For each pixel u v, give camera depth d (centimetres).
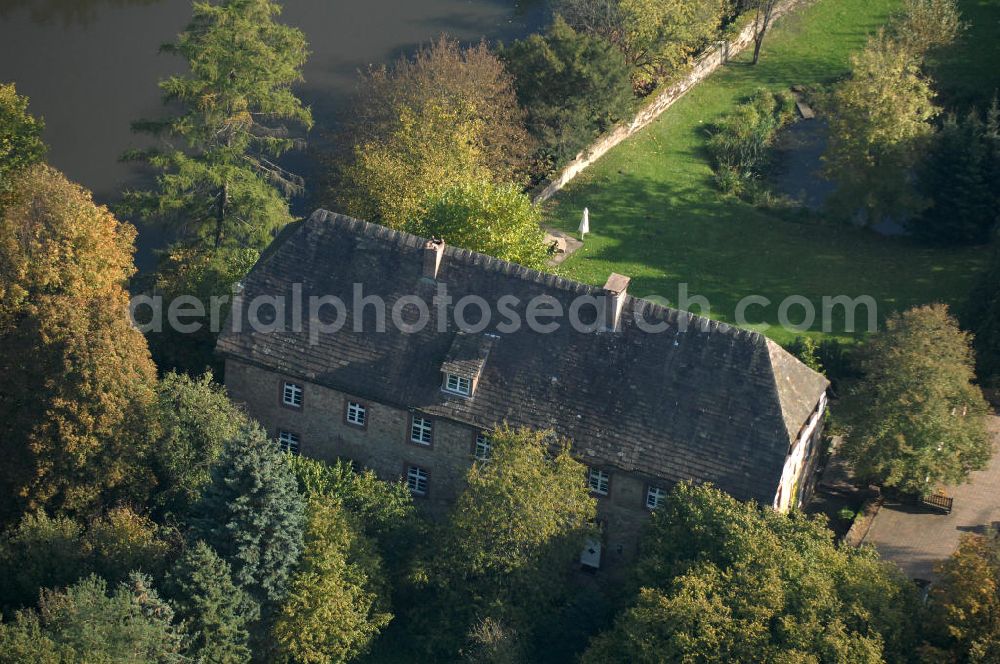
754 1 18688
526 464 9231
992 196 14438
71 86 17600
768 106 17300
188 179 12312
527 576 9194
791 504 10381
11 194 10975
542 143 15350
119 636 8119
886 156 14600
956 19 17075
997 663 8081
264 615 9081
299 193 13775
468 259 10312
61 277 10519
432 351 10206
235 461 8831
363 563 9244
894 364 10506
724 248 14712
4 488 9881
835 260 14538
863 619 8369
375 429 10344
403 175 13088
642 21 16412
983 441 10688
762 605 8325
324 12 19712
